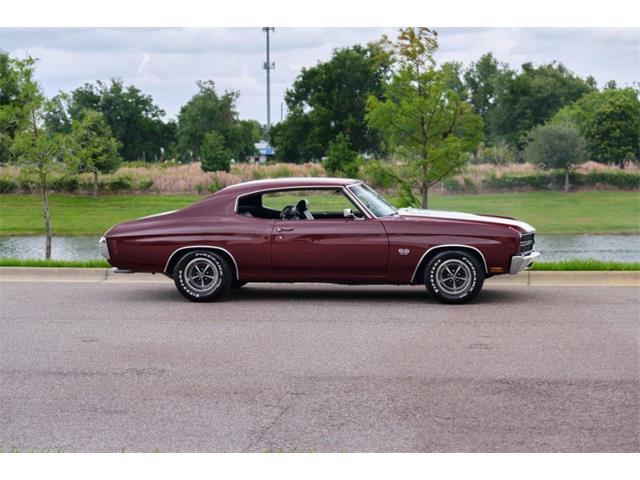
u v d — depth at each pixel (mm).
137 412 7188
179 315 11320
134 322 10875
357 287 13688
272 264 11984
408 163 21312
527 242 11984
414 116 20641
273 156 80562
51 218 38938
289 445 6352
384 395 7586
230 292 13195
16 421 6977
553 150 50344
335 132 69188
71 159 21266
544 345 9414
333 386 7887
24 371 8523
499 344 9477
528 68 80500
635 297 12383
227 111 70500
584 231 34500
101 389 7879
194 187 48031
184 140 70562
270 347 9445
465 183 48750
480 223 11805
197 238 12070
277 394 7656
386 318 11008
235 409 7238
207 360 8898
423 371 8367
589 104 64562
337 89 69688
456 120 20781
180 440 6484
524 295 12625
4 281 14289
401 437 6500
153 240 12125
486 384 7895
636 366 8500
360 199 12008
